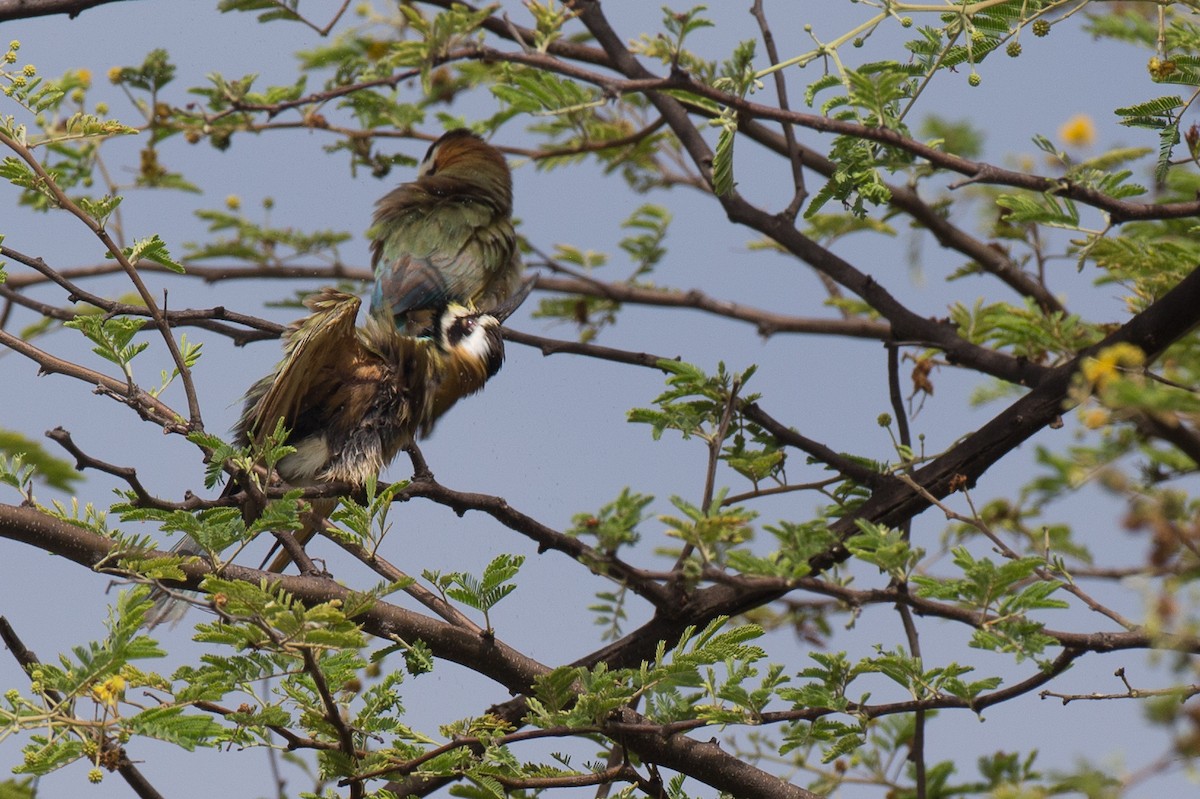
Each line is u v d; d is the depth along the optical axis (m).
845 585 9.12
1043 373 13.18
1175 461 10.87
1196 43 10.54
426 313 13.22
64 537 9.38
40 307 13.24
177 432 9.08
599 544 8.88
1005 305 14.20
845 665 9.45
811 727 9.63
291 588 9.84
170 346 9.22
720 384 10.94
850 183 11.28
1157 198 12.99
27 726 7.78
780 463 11.41
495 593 9.74
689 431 10.65
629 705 10.05
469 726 9.34
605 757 10.82
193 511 8.80
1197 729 8.14
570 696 9.47
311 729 9.20
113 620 8.07
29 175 9.25
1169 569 7.99
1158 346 10.99
